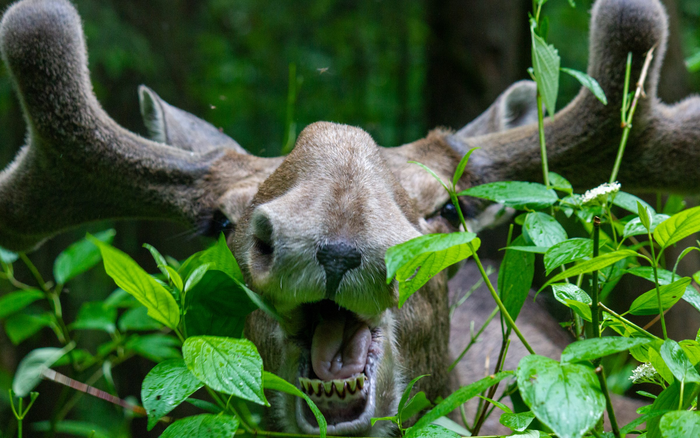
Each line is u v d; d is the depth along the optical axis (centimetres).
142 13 996
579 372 196
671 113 421
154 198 440
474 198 448
